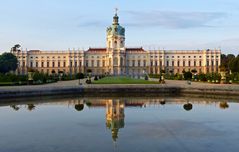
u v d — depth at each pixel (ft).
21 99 187.11
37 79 275.18
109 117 120.37
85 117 120.47
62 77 383.24
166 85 236.22
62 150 74.84
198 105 159.43
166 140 84.12
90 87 228.84
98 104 165.17
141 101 181.57
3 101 177.17
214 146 78.38
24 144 80.18
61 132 93.61
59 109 143.84
